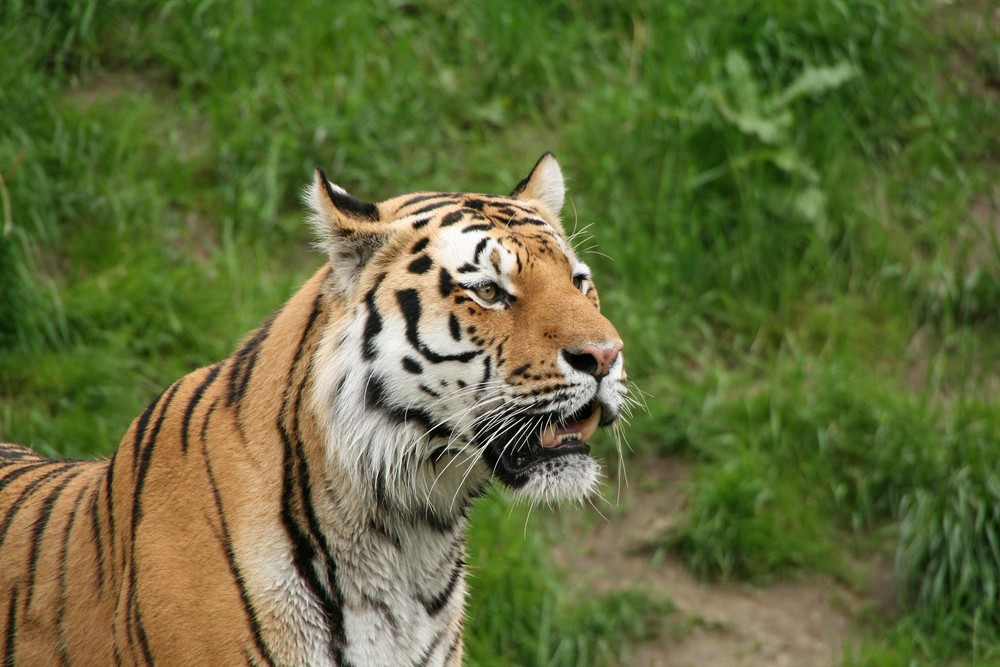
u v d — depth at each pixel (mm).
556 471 7629
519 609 12641
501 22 17750
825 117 17266
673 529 14242
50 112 15117
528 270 7469
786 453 14742
